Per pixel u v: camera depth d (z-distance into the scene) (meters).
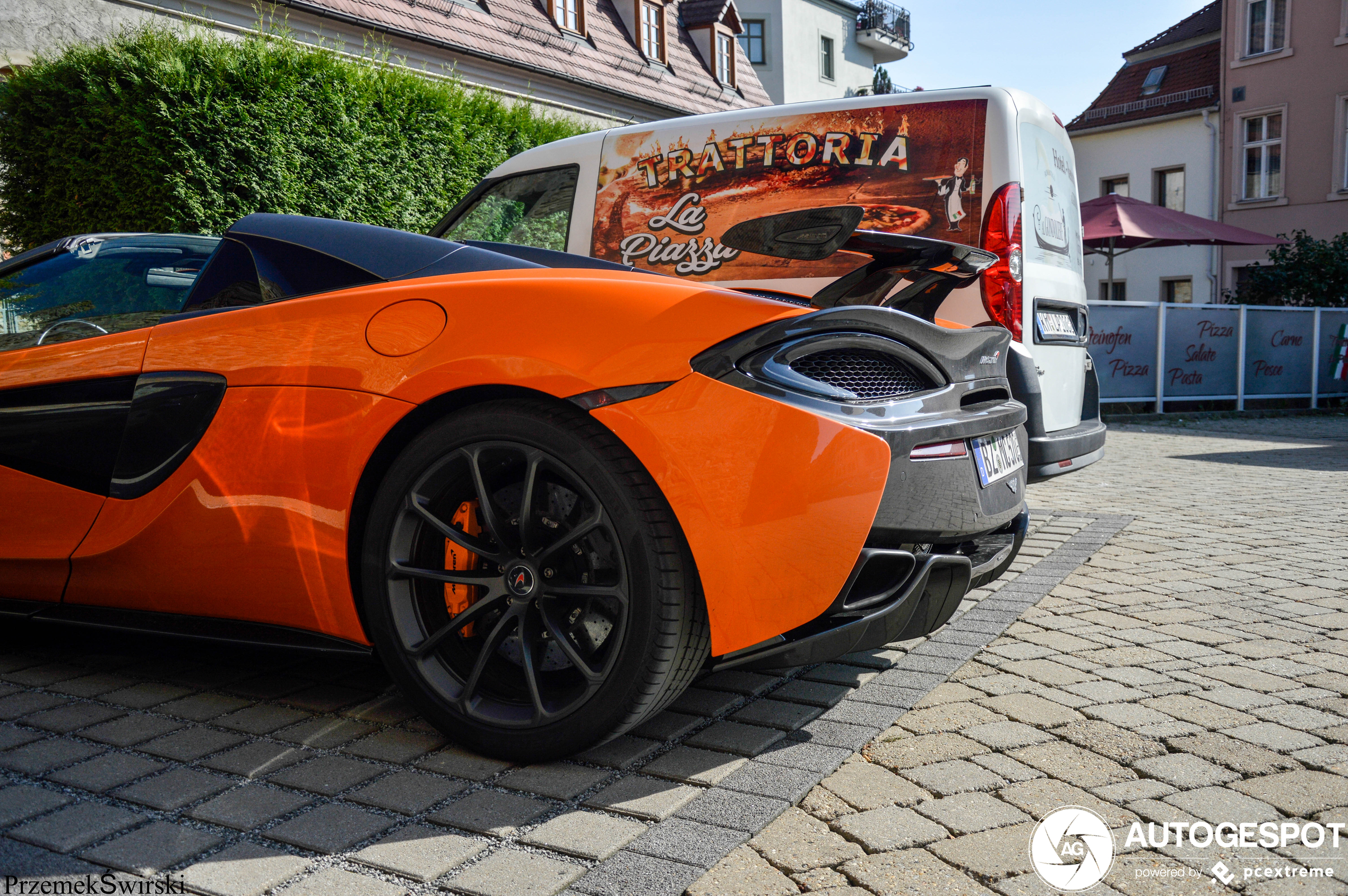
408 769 1.97
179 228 7.76
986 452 2.29
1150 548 4.30
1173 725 2.24
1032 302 4.15
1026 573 3.73
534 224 5.22
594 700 1.91
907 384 2.12
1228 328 12.36
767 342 1.89
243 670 2.62
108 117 7.76
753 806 1.79
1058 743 2.13
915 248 2.21
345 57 9.19
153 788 1.89
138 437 2.34
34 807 1.81
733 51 22.67
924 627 2.20
